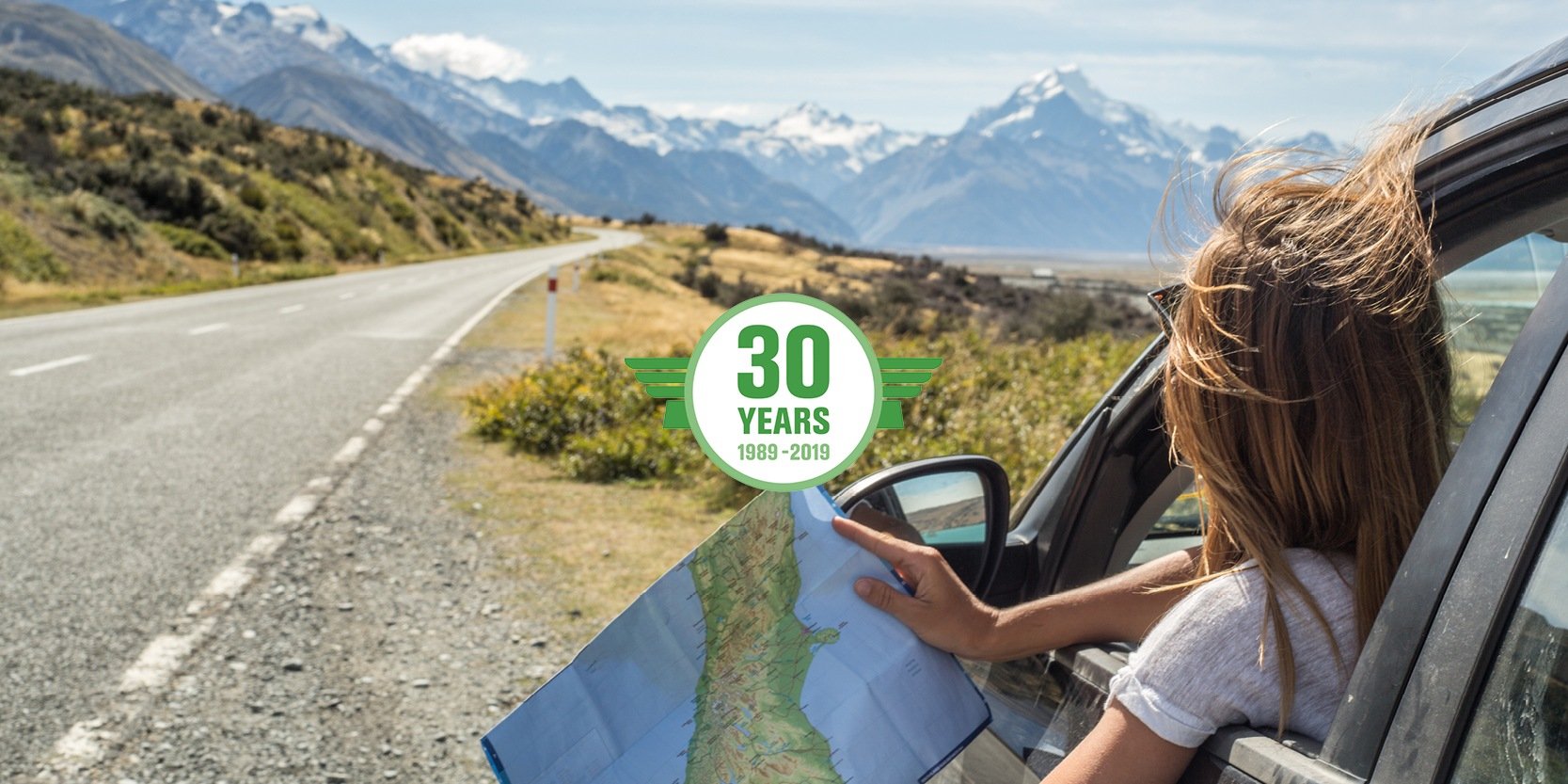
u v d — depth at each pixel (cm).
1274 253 116
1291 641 110
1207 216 125
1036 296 7450
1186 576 142
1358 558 112
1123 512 186
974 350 1352
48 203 3691
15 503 732
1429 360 115
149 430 1003
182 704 435
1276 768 102
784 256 11944
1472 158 118
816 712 129
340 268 5550
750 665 135
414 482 845
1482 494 96
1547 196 118
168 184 4619
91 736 405
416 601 568
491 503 787
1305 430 113
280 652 492
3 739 400
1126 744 111
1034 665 162
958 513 186
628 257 8169
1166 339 172
